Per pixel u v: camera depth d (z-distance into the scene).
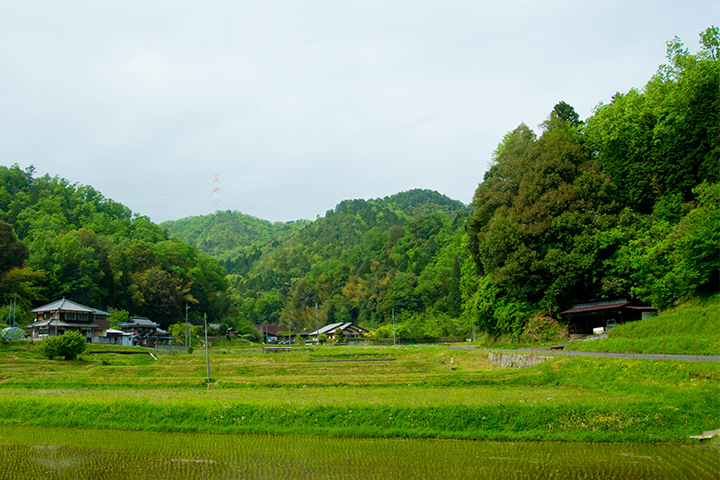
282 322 174.50
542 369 36.00
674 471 18.20
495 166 67.31
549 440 22.70
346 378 40.62
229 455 21.83
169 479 18.91
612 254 49.03
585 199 52.16
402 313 132.50
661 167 48.81
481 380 35.47
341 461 20.53
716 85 44.78
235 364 54.19
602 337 44.34
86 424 28.20
